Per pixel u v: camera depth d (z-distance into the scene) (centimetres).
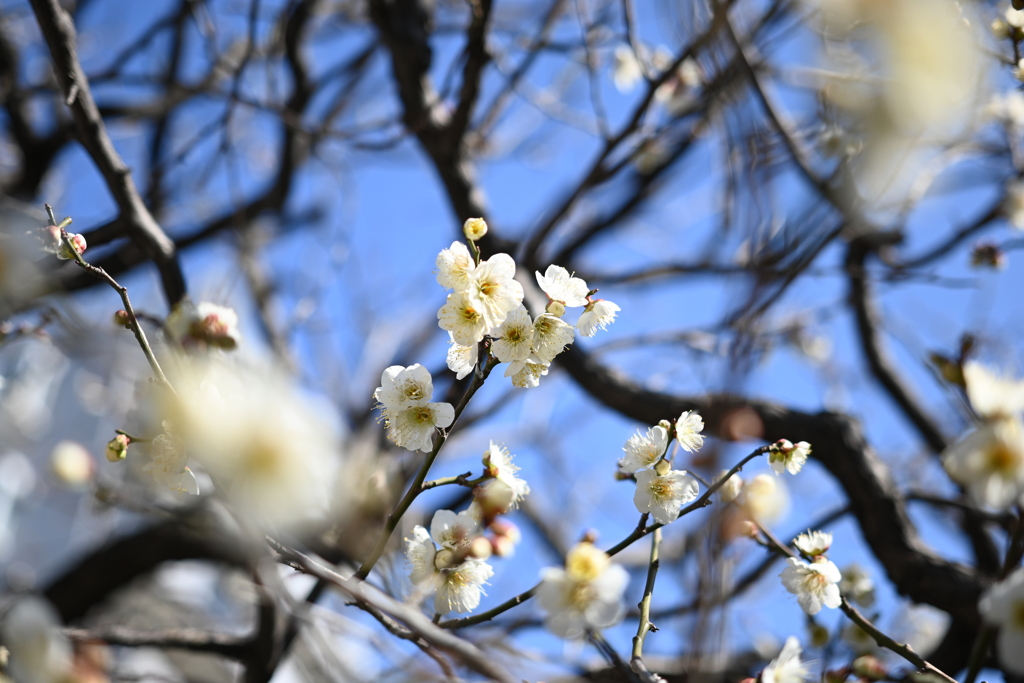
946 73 48
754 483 77
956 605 95
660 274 150
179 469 70
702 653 66
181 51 167
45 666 65
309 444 59
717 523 68
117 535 147
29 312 87
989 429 67
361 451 121
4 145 182
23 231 74
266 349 153
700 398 111
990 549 126
